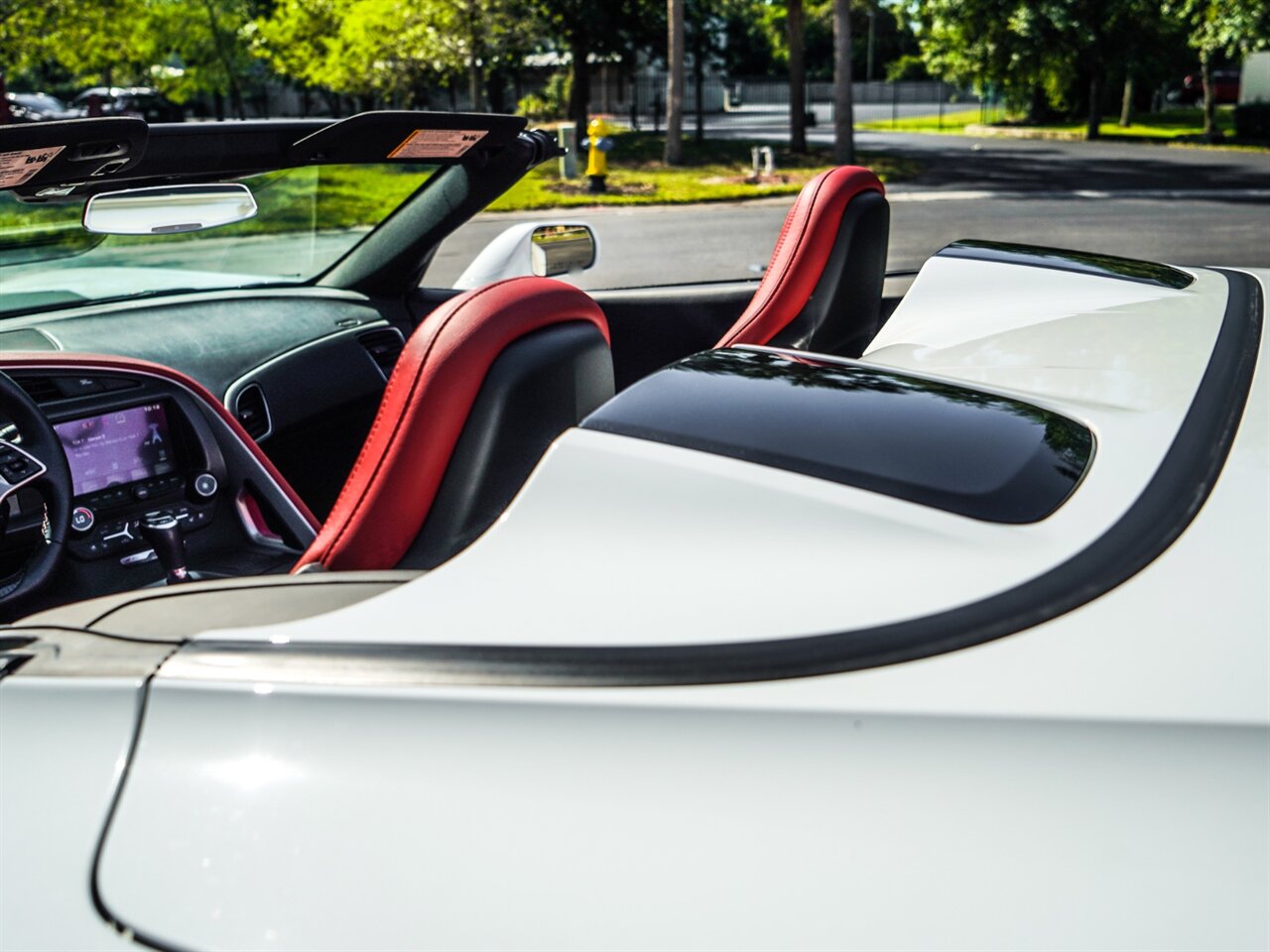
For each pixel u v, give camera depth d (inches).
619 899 32.1
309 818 34.6
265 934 33.5
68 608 45.3
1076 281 72.5
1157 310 64.5
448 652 37.0
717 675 34.5
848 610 35.7
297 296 133.3
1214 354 55.2
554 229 129.3
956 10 1411.2
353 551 52.7
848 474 40.0
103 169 80.1
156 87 1621.6
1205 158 982.4
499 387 51.9
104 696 38.7
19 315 118.0
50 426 86.1
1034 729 32.3
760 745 33.3
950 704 33.0
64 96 1984.5
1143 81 1440.7
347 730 35.9
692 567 38.0
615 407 44.3
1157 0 1262.3
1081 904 30.2
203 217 89.6
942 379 50.9
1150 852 30.5
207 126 85.8
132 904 34.7
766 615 36.0
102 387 95.7
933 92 2655.0
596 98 2293.3
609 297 120.6
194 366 117.1
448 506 52.7
